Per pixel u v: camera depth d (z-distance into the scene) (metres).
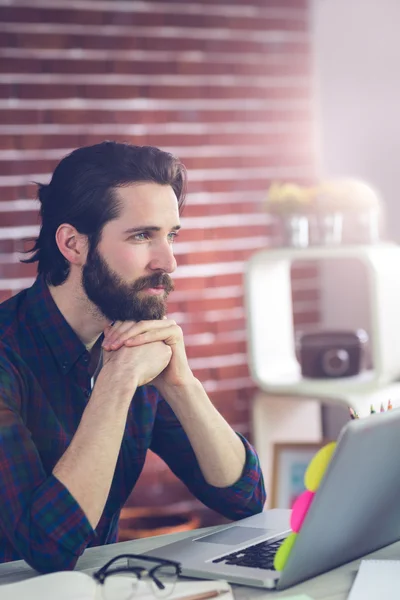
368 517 2.04
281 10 5.14
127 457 2.62
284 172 5.19
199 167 4.98
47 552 2.06
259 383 4.44
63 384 2.53
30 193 4.62
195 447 2.50
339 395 4.23
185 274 4.96
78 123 4.70
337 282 5.20
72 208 2.46
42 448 2.44
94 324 2.52
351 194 4.33
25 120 4.60
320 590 1.91
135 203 2.41
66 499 2.08
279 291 4.63
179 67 4.91
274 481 4.38
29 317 2.53
